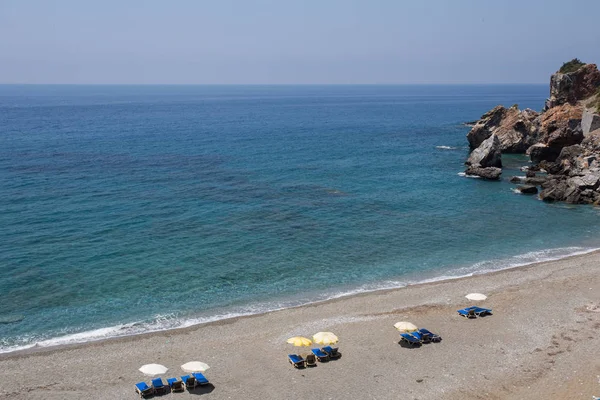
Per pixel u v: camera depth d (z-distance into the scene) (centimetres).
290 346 3238
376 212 6431
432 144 12656
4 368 2961
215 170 8775
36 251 4788
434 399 2689
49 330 3447
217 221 5878
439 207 6712
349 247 5172
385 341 3309
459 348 3222
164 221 5809
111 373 2917
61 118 18962
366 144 12494
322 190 7506
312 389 2778
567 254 5041
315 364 3023
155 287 4150
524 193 7469
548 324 3538
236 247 5081
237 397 2702
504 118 11719
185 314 3725
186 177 8119
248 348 3216
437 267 4697
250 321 3603
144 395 2686
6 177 7688
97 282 4200
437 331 3453
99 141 12200
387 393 2744
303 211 6388
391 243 5309
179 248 5000
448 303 3903
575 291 4091
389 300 3962
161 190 7206
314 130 15662
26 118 18700
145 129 15300
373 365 3025
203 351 3178
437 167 9462
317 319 3634
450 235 5591
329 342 3086
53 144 11456
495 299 3962
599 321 3569
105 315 3675
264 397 2703
